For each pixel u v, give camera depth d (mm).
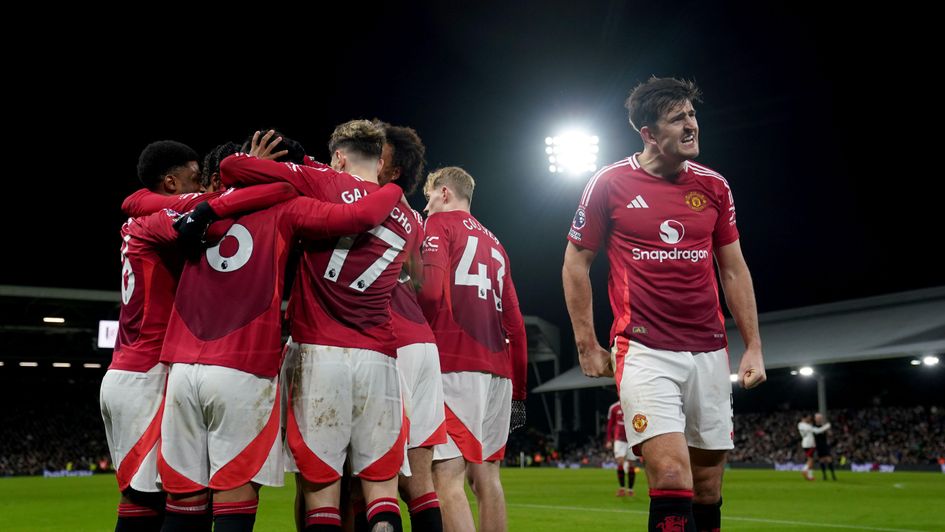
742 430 35219
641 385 3717
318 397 3422
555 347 42250
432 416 4191
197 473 3361
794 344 31562
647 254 3869
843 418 32719
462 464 4582
